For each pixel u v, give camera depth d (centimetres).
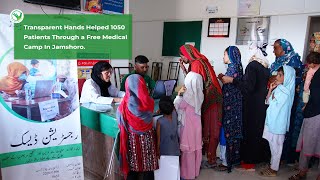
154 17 521
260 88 265
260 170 280
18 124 172
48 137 183
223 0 445
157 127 201
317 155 239
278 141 251
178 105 226
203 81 243
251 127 272
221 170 276
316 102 233
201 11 470
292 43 393
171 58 518
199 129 235
